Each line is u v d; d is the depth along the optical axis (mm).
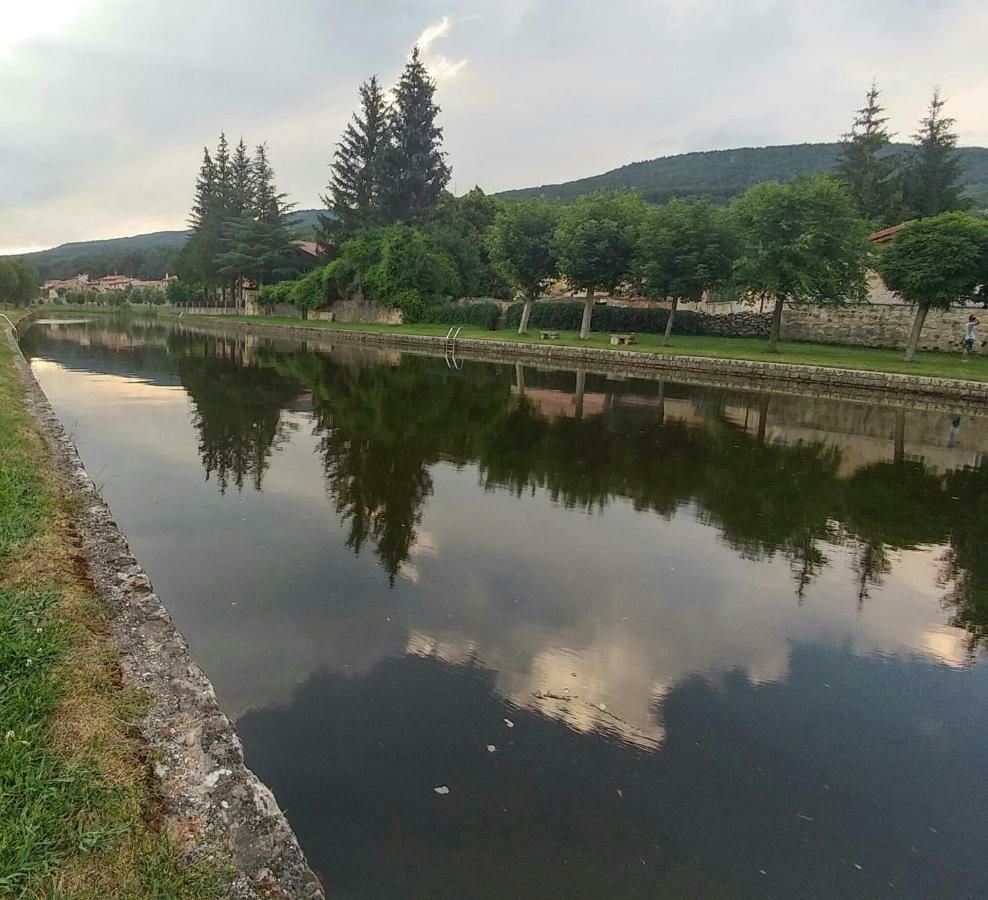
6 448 6516
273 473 8508
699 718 3713
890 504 8188
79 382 16969
